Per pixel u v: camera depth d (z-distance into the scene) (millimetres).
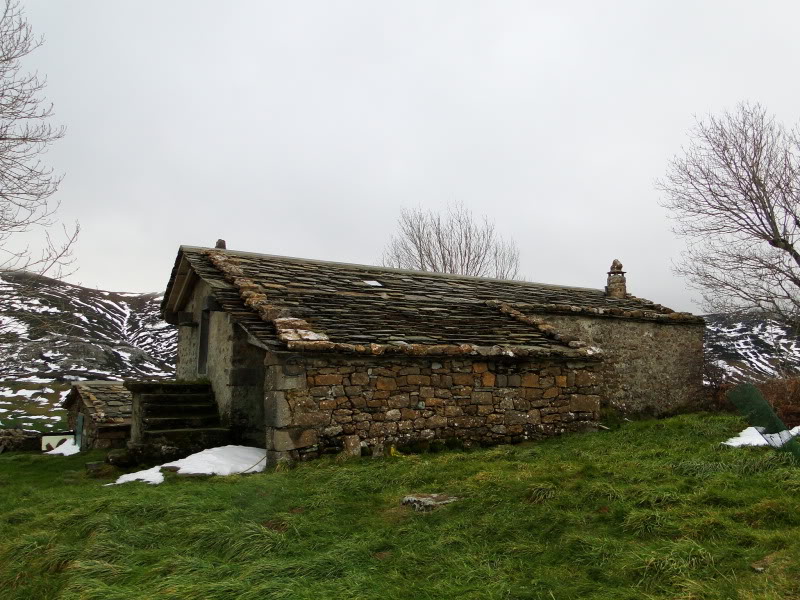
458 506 5371
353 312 10141
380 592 3693
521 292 15578
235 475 7457
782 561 3602
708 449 7133
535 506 5129
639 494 5090
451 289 14062
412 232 30031
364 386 8594
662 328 15672
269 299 9695
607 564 3900
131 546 4840
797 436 6746
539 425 10133
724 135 17125
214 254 11664
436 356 9156
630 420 13953
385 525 5113
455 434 9289
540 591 3588
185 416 9797
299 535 4871
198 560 4348
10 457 11930
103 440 12773
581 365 10820
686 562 3672
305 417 8016
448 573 3979
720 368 17219
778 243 16125
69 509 6094
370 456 8344
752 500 4770
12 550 5059
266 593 3639
